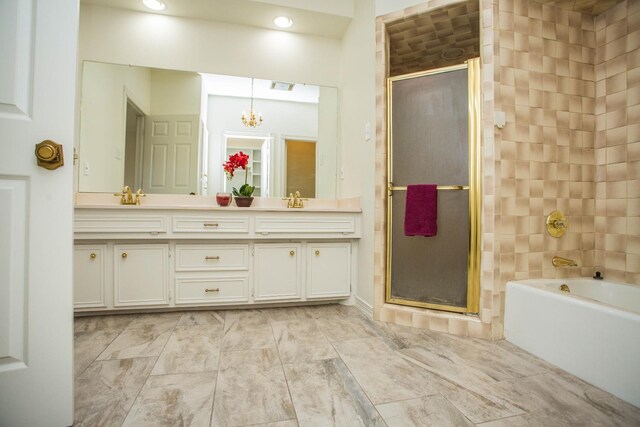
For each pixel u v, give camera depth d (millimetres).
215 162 2502
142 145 2357
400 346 1637
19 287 903
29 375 909
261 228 2121
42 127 919
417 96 1966
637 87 1827
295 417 1040
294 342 1671
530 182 1846
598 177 1996
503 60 1801
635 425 1036
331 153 2736
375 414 1061
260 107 2596
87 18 2260
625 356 1184
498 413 1080
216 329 1853
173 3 2270
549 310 1494
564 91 1938
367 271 2176
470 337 1773
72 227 959
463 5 1886
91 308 1962
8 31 890
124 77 2326
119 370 1345
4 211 886
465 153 1837
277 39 2617
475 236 1801
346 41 2619
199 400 1129
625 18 1876
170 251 2072
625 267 1858
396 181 2021
